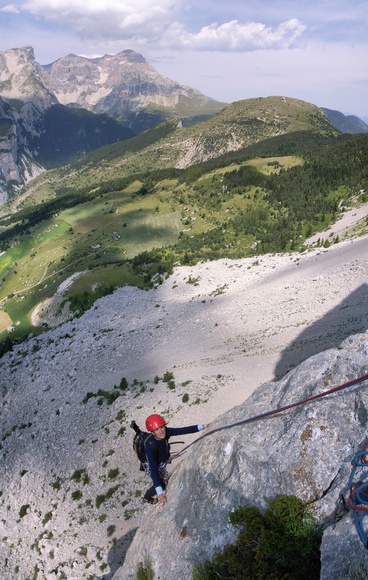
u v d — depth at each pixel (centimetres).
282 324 6588
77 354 9088
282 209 19438
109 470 4528
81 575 3412
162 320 9356
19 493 5012
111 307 11844
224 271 12162
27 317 16138
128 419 5178
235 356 6081
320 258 9794
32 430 6550
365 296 6184
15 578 3822
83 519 4028
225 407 4525
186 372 6134
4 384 9556
